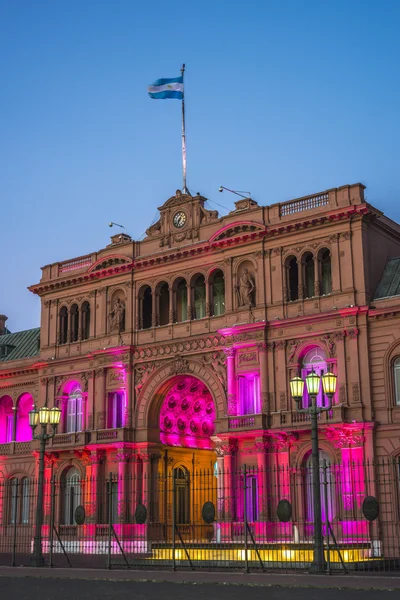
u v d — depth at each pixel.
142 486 65.88
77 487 70.69
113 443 66.50
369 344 56.16
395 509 52.81
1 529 76.50
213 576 37.06
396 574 37.03
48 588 33.75
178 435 70.06
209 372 63.25
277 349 59.78
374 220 59.12
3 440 81.75
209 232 65.94
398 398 54.75
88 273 72.12
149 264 68.62
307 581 33.28
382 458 54.22
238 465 60.22
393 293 57.31
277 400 59.06
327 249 59.50
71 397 73.19
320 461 57.34
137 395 67.31
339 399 56.06
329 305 58.06
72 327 74.12
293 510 56.78
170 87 72.00
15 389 80.38
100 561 52.47
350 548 49.25
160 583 35.19
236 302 62.69
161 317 68.69
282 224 60.53
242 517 59.19
